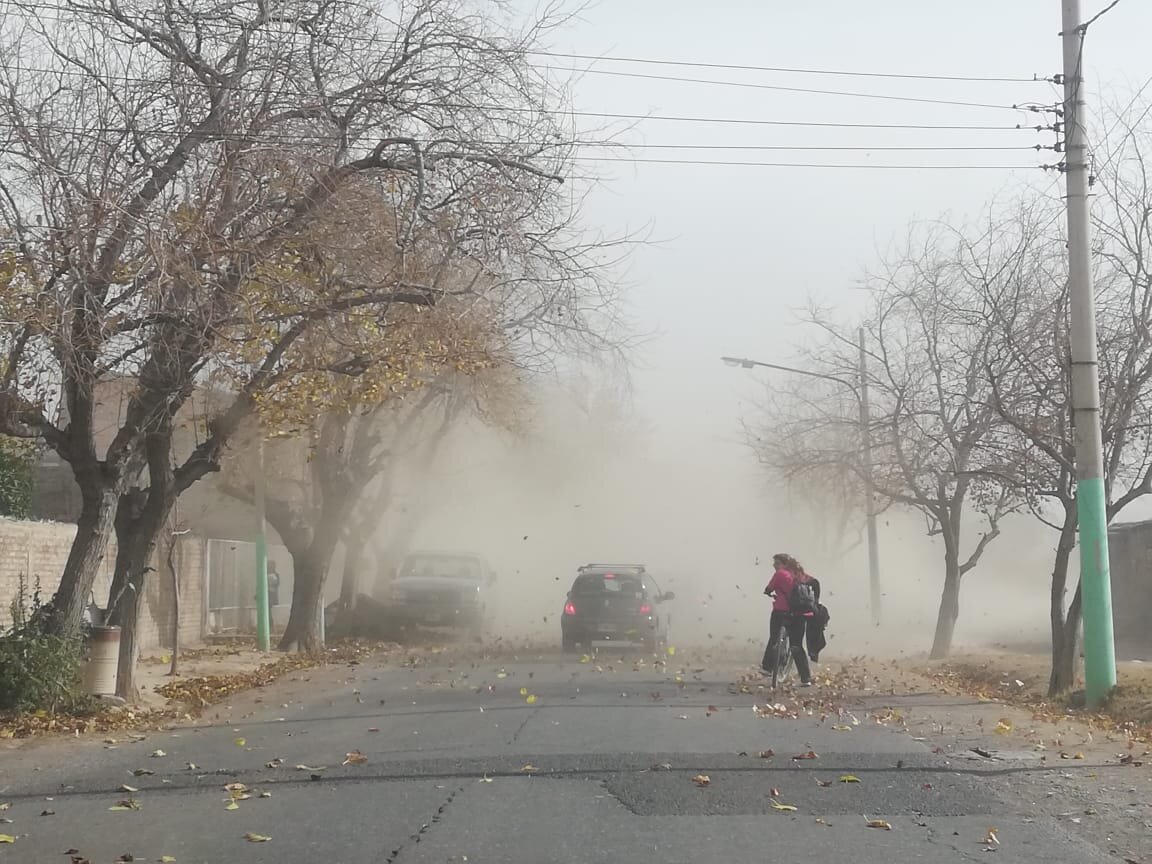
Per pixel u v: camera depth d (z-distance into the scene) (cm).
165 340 1469
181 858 799
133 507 1681
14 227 1342
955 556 2411
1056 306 1723
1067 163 1527
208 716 1594
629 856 792
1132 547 2875
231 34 1532
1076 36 1509
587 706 1593
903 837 845
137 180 1420
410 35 1580
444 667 2308
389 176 1551
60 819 928
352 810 940
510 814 918
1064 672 1689
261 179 1473
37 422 1518
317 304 1509
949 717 1490
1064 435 1722
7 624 1934
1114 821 902
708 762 1134
